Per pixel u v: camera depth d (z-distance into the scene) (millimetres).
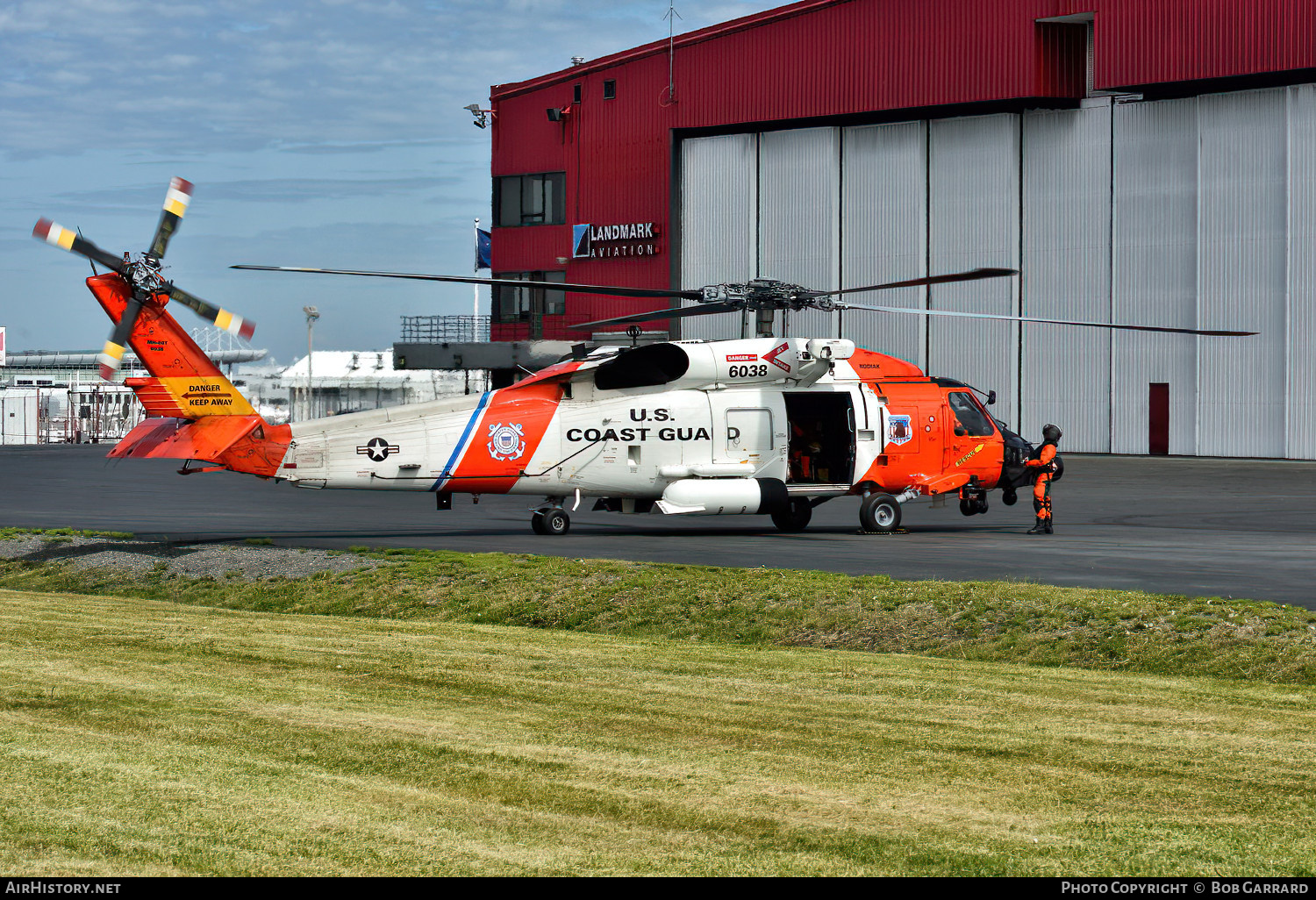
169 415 37188
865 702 18922
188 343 36906
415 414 40219
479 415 40719
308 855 12195
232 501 61094
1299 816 13539
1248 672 20812
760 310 42750
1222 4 84062
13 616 27453
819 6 100688
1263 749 16188
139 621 26859
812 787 14492
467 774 14953
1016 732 17016
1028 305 95625
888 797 14117
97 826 12992
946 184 98500
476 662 22125
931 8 95438
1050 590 25672
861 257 102188
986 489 46531
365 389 192750
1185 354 89312
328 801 13875
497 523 48219
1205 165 88000
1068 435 94312
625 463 41938
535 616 27531
